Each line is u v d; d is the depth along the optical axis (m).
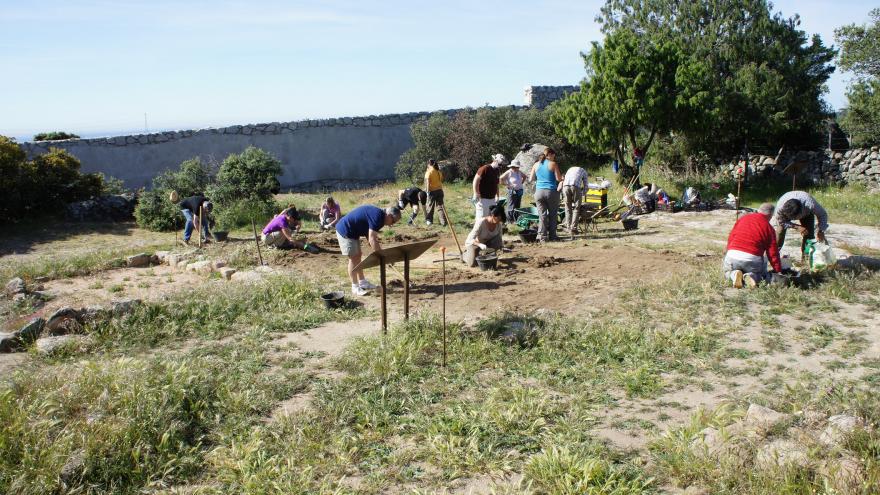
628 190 17.44
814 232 9.04
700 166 21.97
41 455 4.18
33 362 6.35
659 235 12.96
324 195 20.77
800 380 5.40
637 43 18.62
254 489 4.06
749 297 7.59
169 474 4.33
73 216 16.92
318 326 7.45
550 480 4.05
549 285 8.90
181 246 13.34
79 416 4.80
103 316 7.46
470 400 5.29
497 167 12.02
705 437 4.43
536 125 24.14
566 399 5.27
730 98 19.83
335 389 5.51
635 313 7.32
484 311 7.78
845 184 18.88
